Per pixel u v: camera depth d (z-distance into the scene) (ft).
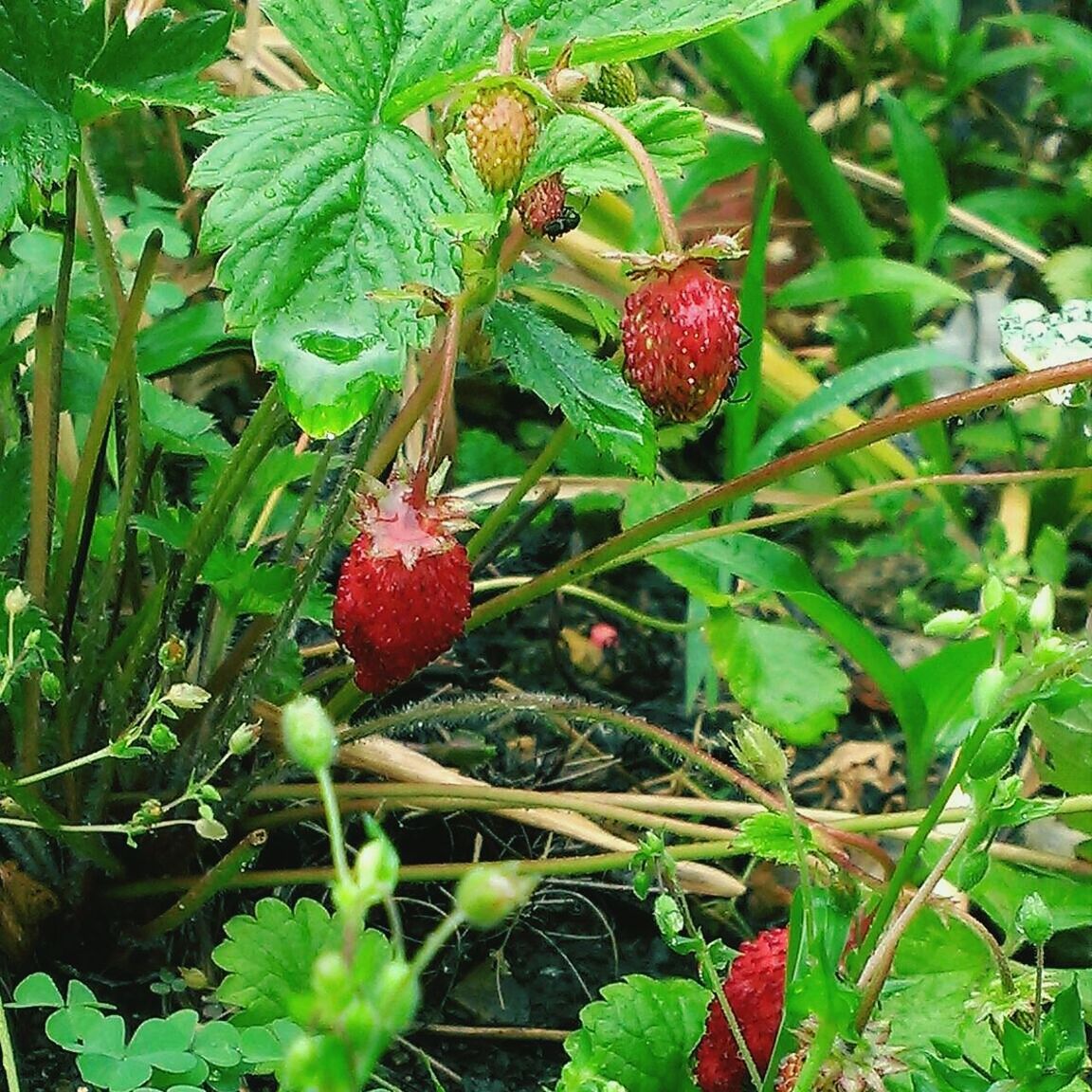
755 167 2.02
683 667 1.59
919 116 2.25
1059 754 1.36
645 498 1.52
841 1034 1.07
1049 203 2.09
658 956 1.38
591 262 1.68
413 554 1.15
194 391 1.69
